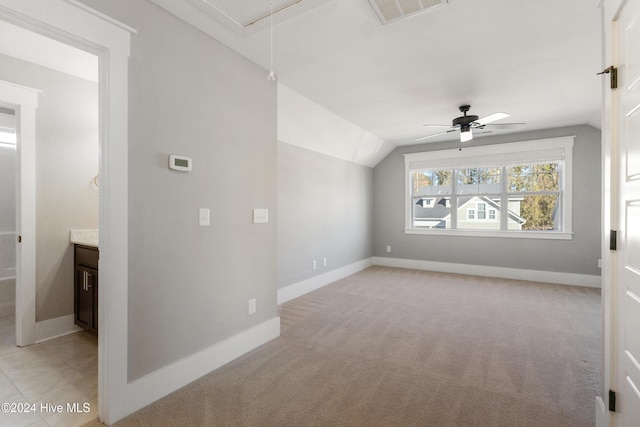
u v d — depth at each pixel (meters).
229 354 2.35
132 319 1.75
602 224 1.55
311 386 2.02
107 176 1.63
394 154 6.10
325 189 4.82
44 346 2.53
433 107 3.76
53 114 2.70
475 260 5.37
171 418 1.70
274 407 1.81
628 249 1.30
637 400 1.21
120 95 1.67
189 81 2.05
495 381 2.08
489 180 5.30
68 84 2.79
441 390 1.98
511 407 1.81
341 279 5.08
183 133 2.02
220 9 1.91
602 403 1.56
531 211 4.98
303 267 4.31
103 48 1.61
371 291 4.35
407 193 5.95
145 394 1.81
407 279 5.06
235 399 1.88
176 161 1.96
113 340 1.66
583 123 4.46
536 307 3.62
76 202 2.84
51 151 2.69
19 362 2.27
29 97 2.54
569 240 4.67
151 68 1.83
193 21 2.03
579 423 1.67
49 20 1.40
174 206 1.97
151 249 1.84
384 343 2.67
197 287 2.13
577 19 2.02
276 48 2.37
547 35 2.20
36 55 2.47
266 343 2.67
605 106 1.51
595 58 2.54
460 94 3.35
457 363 2.32
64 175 2.77
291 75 2.85
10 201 3.38
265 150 2.71
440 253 5.67
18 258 2.53
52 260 2.70
